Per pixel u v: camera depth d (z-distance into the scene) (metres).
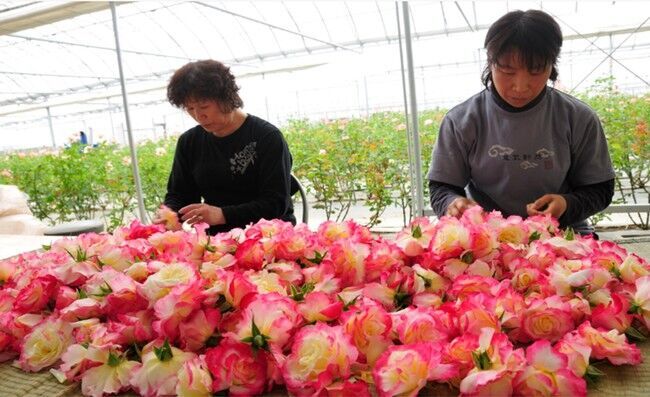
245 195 1.71
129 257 0.80
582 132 1.27
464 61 10.30
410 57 2.53
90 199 4.65
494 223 0.80
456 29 8.67
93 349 0.59
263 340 0.53
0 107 12.62
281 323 0.53
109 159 4.67
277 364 0.52
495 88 1.29
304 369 0.48
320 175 3.57
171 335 0.59
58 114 15.77
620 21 4.49
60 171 4.29
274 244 0.79
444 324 0.56
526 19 1.04
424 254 0.72
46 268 0.81
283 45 9.79
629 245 2.34
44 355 0.67
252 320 0.54
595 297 0.61
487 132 1.34
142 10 7.46
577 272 0.62
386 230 3.65
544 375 0.46
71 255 0.82
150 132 14.27
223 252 0.82
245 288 0.60
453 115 1.39
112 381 0.57
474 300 0.56
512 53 1.04
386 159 3.46
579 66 8.10
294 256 0.78
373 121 4.44
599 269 0.63
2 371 0.68
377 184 3.42
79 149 4.64
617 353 0.53
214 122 1.58
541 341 0.48
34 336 0.67
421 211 2.66
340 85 11.61
